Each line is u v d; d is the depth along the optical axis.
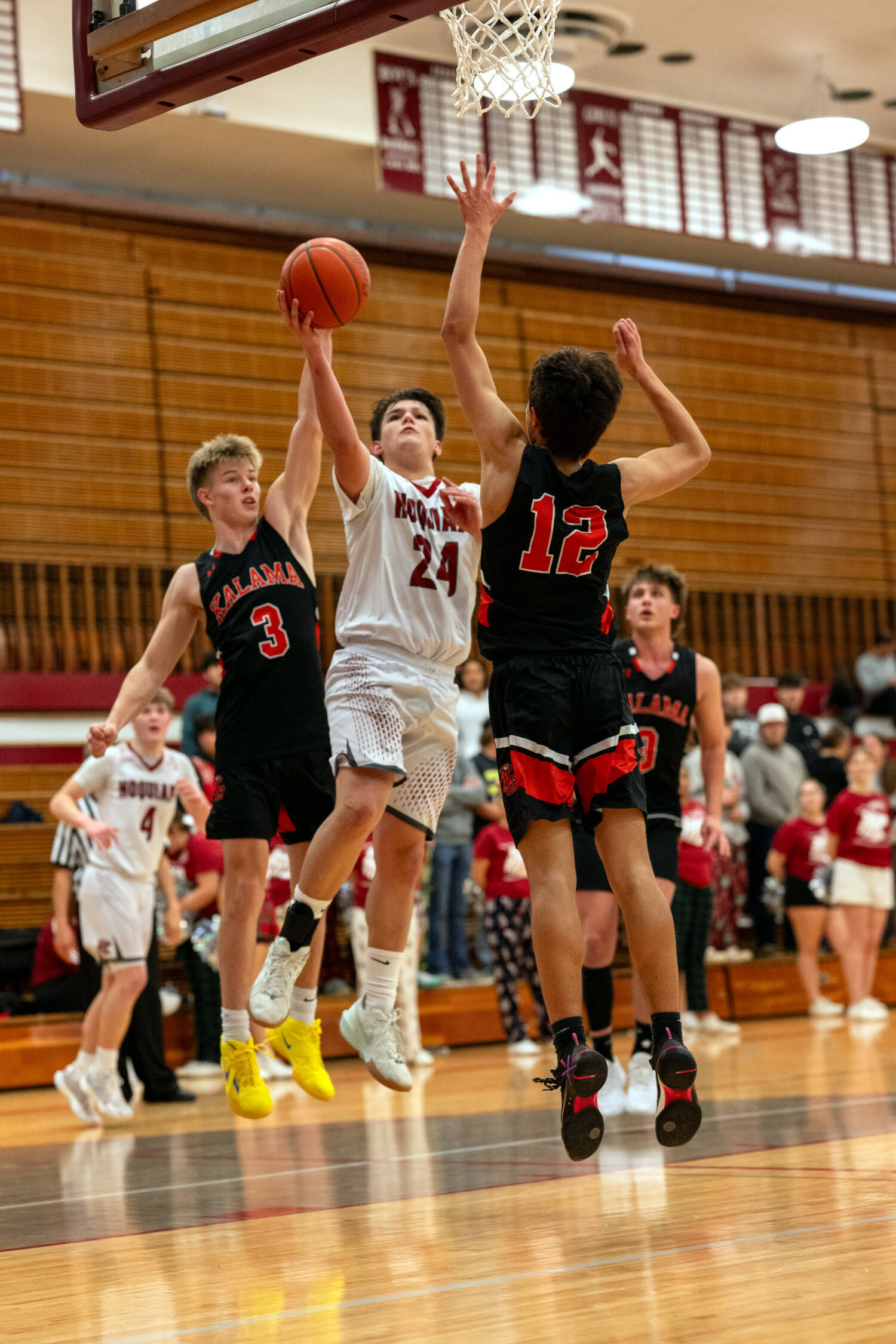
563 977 4.36
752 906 15.03
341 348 17.19
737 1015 13.92
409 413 5.99
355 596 5.68
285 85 14.91
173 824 11.31
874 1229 4.21
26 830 13.16
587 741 4.56
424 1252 4.27
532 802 4.48
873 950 13.87
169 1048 11.73
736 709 15.21
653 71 16.12
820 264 19.64
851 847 13.79
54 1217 5.30
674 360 19.28
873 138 17.91
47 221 15.98
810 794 13.99
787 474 19.80
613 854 4.59
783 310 20.45
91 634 15.34
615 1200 4.98
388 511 5.65
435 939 13.22
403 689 5.57
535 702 4.51
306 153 15.56
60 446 15.54
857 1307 3.36
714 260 19.41
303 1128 7.83
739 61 16.00
